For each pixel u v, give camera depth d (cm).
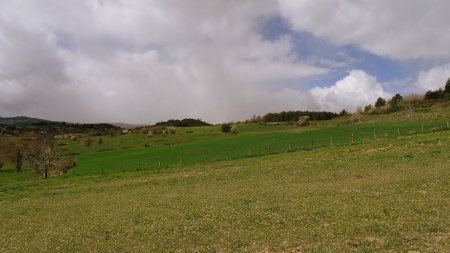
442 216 2402
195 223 2914
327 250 1923
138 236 2705
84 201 4922
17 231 3391
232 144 11700
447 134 7219
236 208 3328
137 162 10075
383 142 7325
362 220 2459
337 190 3666
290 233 2331
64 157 13538
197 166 7788
